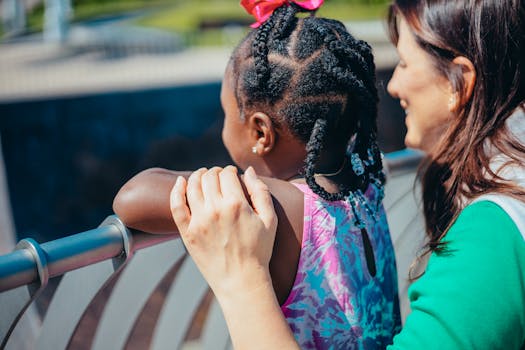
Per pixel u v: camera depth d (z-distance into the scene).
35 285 1.10
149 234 1.26
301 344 1.20
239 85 1.23
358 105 1.26
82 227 10.80
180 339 1.87
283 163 1.27
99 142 12.03
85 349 3.01
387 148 10.41
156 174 1.24
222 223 1.08
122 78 13.16
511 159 1.20
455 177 1.30
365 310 1.25
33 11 21.20
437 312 1.05
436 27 1.30
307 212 1.20
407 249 2.13
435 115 1.38
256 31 1.24
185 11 21.72
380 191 1.38
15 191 11.09
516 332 1.05
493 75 1.27
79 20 20.84
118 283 1.68
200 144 12.82
